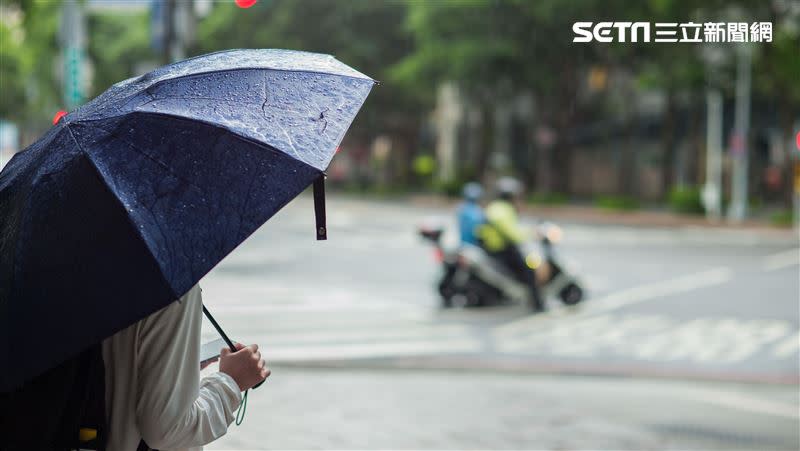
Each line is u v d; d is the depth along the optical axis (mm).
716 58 39281
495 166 52219
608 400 9406
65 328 2291
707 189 40062
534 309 15641
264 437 7352
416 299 16484
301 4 63500
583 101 55281
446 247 15727
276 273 19797
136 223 2311
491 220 15398
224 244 2320
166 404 2518
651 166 54875
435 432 7766
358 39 63312
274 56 2797
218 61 2713
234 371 2826
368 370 10781
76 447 2516
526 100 60562
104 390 2525
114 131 2441
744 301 16703
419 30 48094
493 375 10719
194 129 2426
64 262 2324
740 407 9172
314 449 7023
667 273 20578
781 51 35750
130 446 2562
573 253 24516
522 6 43969
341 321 14039
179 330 2518
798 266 22141
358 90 2670
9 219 2508
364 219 38406
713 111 41688
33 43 65812
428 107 68062
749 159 51562
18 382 2328
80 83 17531
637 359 11797
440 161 66312
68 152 2443
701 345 12781
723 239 29969
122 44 87938
